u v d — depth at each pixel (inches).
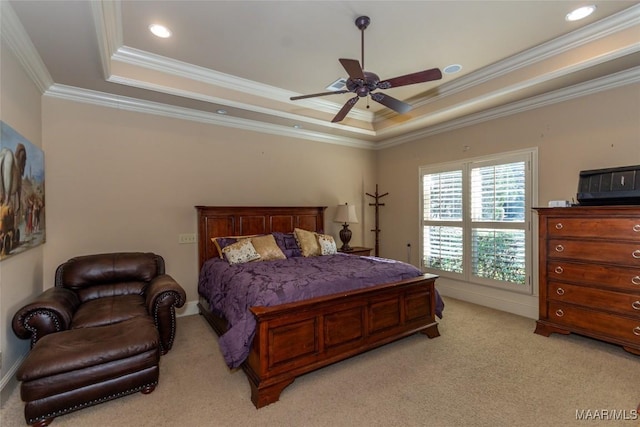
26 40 92.4
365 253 205.0
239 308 99.7
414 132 201.0
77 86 127.2
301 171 199.0
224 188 169.8
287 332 89.7
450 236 183.0
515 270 151.9
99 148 137.1
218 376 97.8
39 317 89.7
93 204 135.8
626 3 96.2
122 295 122.2
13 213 88.9
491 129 162.2
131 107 143.4
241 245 145.8
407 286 117.9
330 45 119.2
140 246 146.5
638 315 102.7
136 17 100.6
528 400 83.6
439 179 189.0
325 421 76.7
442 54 127.3
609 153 122.6
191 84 141.2
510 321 143.0
